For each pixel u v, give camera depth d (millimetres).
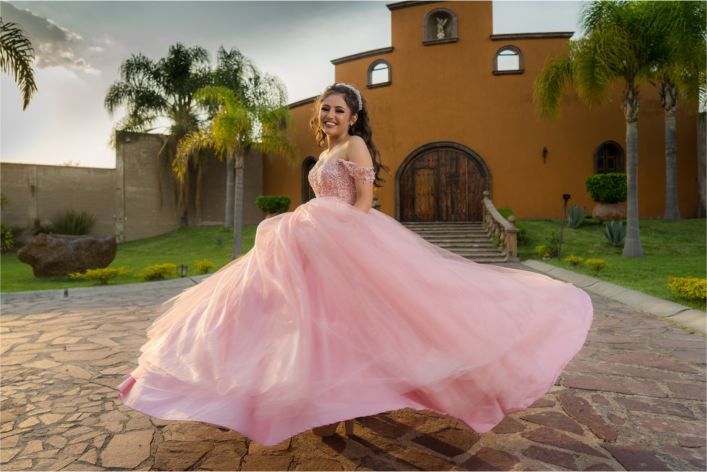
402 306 1954
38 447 2285
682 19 10234
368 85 18453
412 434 2369
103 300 7246
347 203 2334
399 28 18094
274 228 2273
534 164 17250
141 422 2582
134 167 21516
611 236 12500
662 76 13625
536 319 2207
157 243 19531
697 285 5762
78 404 2873
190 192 22453
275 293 1982
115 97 21047
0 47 8648
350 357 1828
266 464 2084
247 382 1734
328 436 2342
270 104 14047
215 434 2410
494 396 1959
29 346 4359
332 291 1974
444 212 17781
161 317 2430
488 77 17516
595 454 2164
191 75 21469
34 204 19922
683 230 13688
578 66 11297
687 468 2035
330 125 2461
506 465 2062
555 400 2854
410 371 1818
